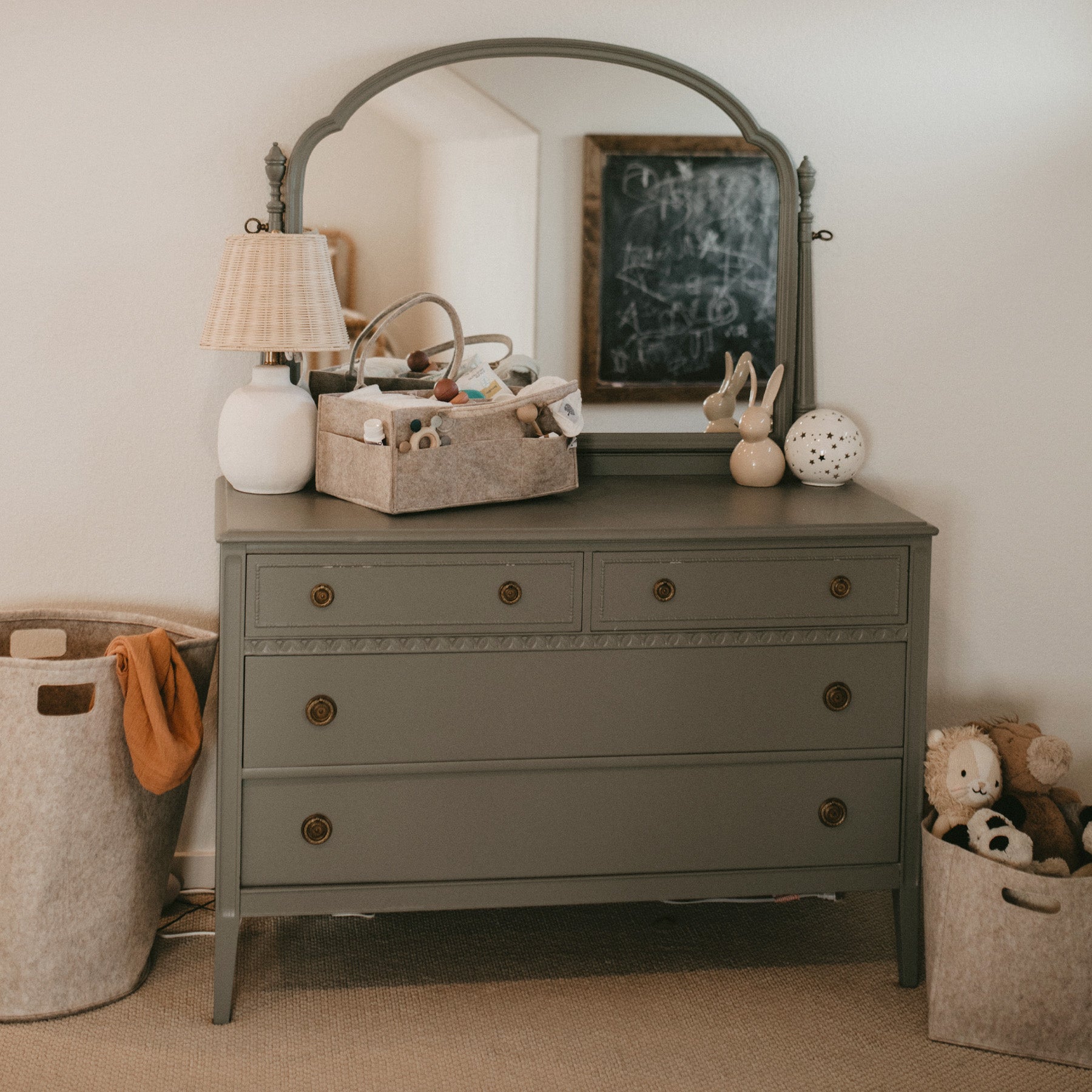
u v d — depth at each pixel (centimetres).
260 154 232
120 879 211
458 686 203
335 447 215
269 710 199
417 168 234
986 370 256
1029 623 267
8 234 229
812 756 213
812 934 243
